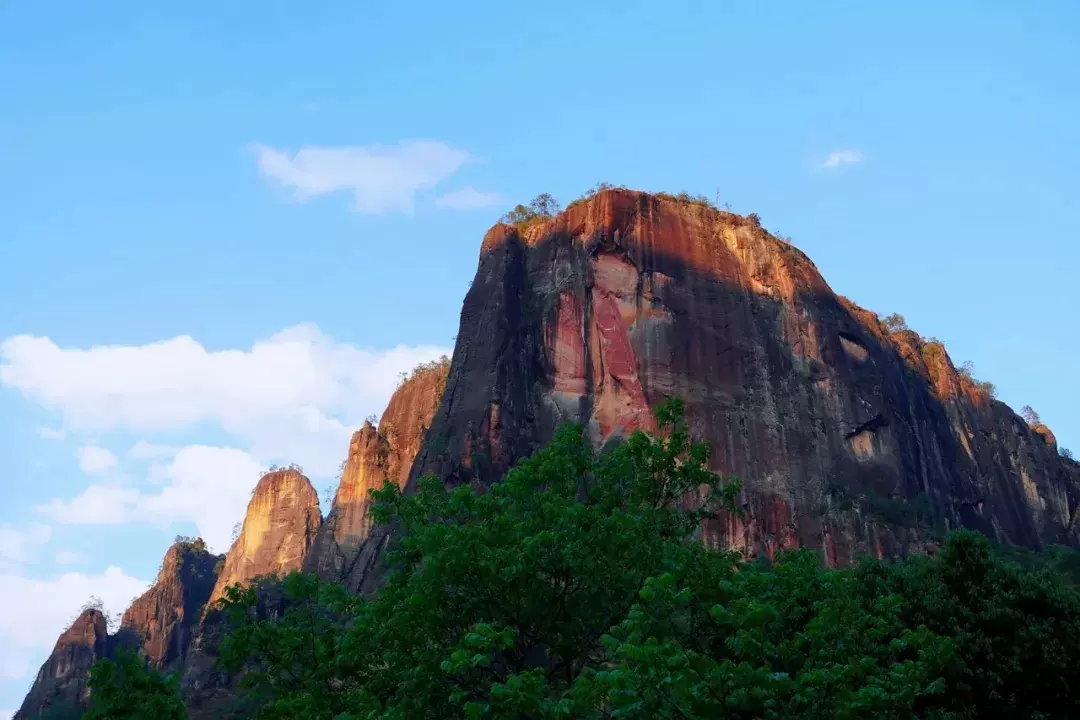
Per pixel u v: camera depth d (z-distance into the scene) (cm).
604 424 11462
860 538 10719
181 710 2766
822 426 11662
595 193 13512
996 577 3900
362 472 15612
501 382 11762
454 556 2884
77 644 17538
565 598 3039
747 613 2455
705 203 13575
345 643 2991
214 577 19950
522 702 2391
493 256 13175
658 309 12025
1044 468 15362
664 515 3422
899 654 3472
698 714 2217
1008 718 3625
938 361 15325
